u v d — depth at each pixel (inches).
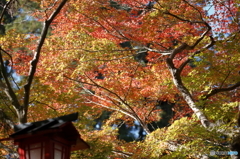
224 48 379.2
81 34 476.4
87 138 385.4
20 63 510.0
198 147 327.3
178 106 560.1
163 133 367.6
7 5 310.7
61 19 468.1
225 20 471.8
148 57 497.7
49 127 132.6
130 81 494.3
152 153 362.6
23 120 259.9
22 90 383.6
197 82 382.0
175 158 347.9
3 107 321.7
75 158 337.7
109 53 454.0
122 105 538.9
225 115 338.0
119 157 432.5
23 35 501.7
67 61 462.3
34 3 516.7
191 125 346.9
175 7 433.4
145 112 539.2
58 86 461.1
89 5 438.3
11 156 273.0
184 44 398.3
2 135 297.6
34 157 133.0
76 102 447.8
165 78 477.7
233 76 397.4
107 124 554.6
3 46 485.1
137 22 467.5
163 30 471.5
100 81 499.8
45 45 481.7
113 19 459.5
